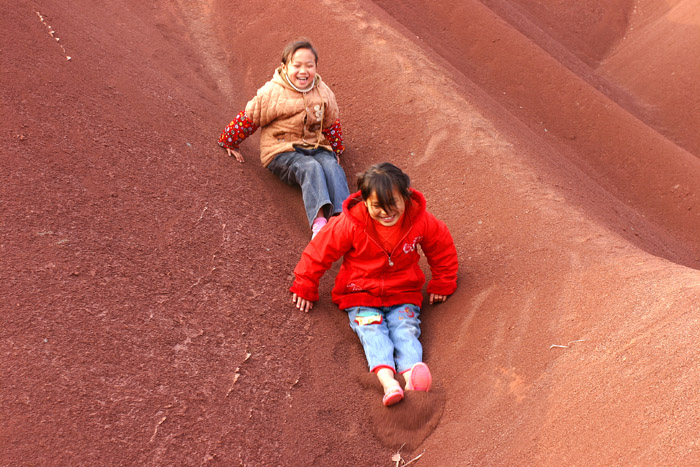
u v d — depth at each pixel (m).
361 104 5.37
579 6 12.61
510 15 10.60
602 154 7.42
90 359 2.46
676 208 6.86
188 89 5.24
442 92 5.41
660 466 2.03
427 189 4.38
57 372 2.35
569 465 2.25
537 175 4.38
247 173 4.29
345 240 3.02
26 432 2.13
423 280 3.25
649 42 11.49
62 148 3.51
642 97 10.71
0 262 2.69
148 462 2.23
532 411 2.54
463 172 4.41
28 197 3.08
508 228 3.71
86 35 4.95
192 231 3.45
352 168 4.72
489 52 8.60
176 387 2.54
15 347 2.38
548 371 2.66
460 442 2.58
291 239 3.84
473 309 3.20
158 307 2.86
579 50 11.94
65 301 2.65
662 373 2.33
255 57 6.15
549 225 3.63
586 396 2.45
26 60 4.05
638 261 3.15
